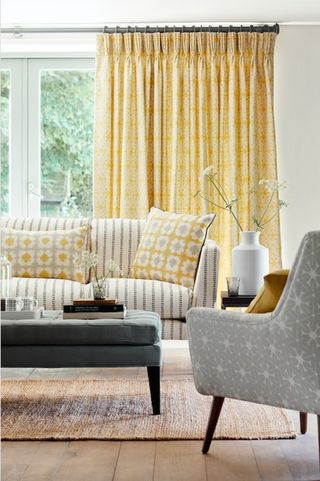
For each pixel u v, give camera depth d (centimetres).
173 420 318
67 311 353
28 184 632
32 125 630
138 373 437
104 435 293
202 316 269
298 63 599
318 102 600
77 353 332
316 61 599
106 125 595
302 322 234
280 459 263
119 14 568
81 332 331
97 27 599
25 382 403
